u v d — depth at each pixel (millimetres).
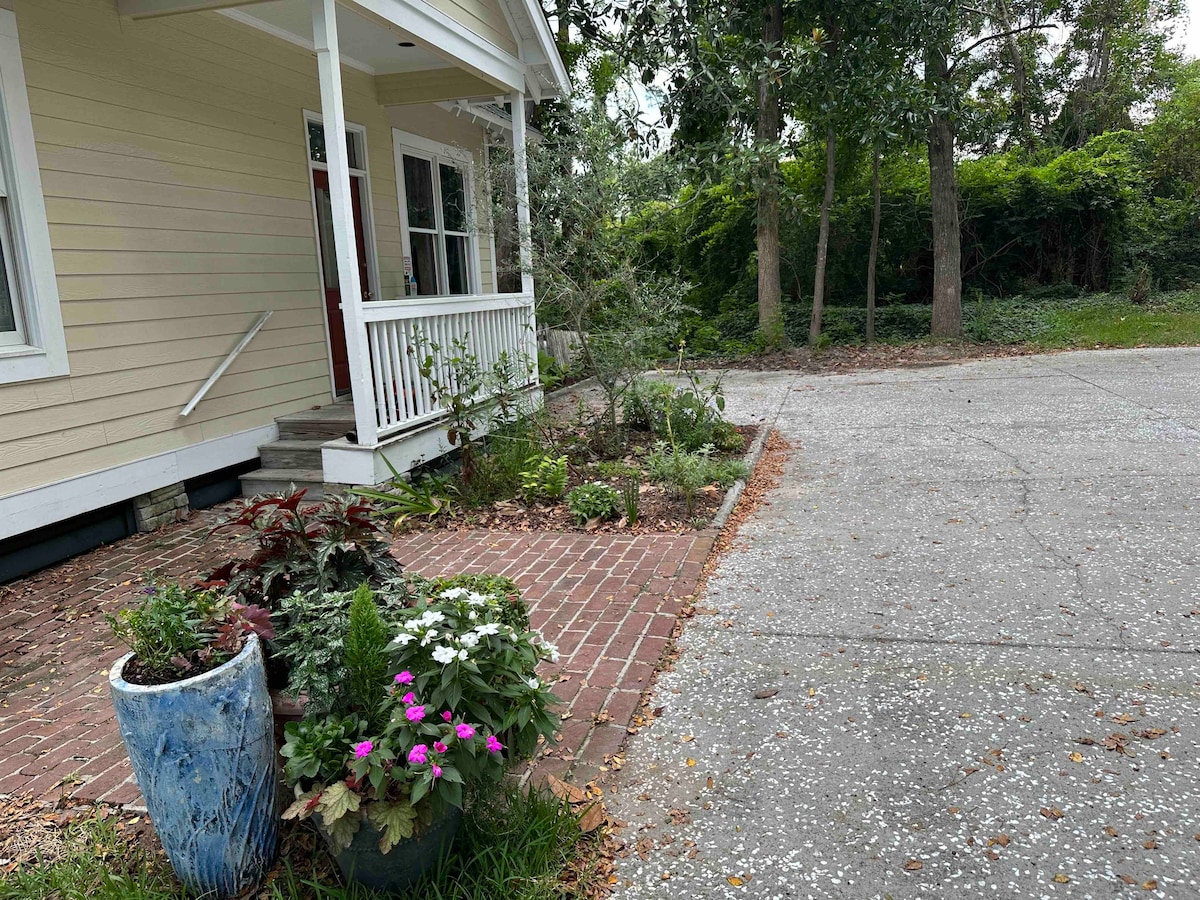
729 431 7578
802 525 5383
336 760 2180
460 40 7238
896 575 4430
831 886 2305
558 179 6926
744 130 13859
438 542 5488
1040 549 4652
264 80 7164
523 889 2293
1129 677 3260
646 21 13141
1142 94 24562
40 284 5102
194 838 2256
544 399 9906
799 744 2963
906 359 12969
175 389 6184
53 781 2957
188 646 2289
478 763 2182
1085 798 2592
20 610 4578
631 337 7230
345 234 5809
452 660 2203
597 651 3734
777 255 14664
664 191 7199
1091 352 12281
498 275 13094
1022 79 15602
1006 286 17391
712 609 4160
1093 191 16344
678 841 2518
